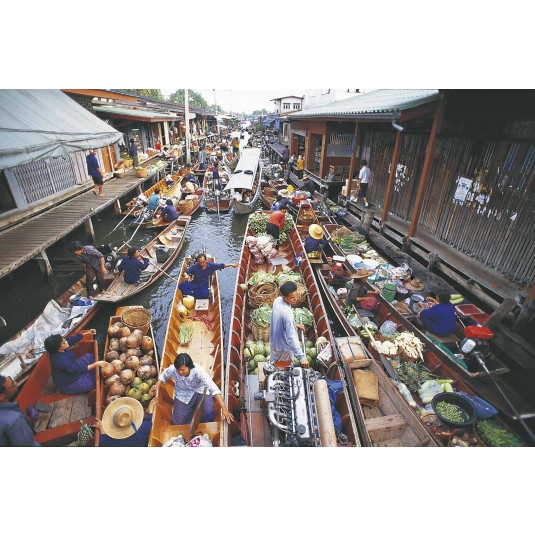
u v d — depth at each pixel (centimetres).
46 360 578
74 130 938
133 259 869
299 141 2475
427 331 654
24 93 988
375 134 1419
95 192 1366
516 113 750
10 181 1038
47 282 927
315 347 605
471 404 463
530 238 728
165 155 2422
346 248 1046
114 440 440
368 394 523
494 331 655
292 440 385
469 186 879
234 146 3475
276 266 991
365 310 730
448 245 969
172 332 676
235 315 658
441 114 830
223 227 1534
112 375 571
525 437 493
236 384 527
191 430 447
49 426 508
